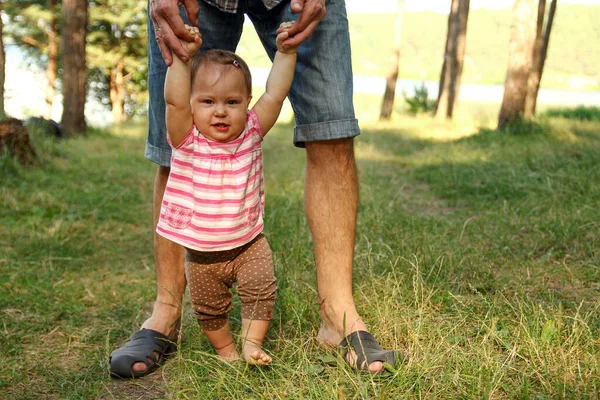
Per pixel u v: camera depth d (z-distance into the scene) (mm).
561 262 3857
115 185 7285
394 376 2195
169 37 2070
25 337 2990
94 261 4438
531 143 10789
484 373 2213
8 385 2498
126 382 2480
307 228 4664
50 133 13766
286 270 3428
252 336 2307
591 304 3037
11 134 7621
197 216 2197
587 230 4508
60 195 6430
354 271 3521
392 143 13672
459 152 10828
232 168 2195
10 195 6094
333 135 2496
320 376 2303
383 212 5359
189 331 2734
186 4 2109
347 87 2512
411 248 3848
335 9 2463
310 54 2455
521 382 2223
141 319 3236
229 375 2297
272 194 6656
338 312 2549
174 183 2242
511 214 5344
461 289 3289
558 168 7379
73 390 2424
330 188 2576
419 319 2623
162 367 2568
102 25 29562
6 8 24703
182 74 2113
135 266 4359
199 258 2285
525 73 13148
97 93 33281
